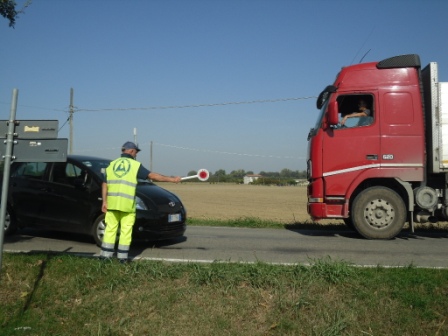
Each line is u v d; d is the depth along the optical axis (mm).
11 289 5234
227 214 27531
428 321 4535
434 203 9609
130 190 6492
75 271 5598
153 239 8234
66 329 4582
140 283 5293
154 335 4465
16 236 9703
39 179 9180
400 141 9633
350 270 5434
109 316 4762
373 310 4695
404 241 9711
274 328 4492
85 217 8570
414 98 9656
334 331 4418
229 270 5406
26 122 4723
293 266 5664
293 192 69688
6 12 7570
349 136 9766
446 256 7836
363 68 9836
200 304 4855
